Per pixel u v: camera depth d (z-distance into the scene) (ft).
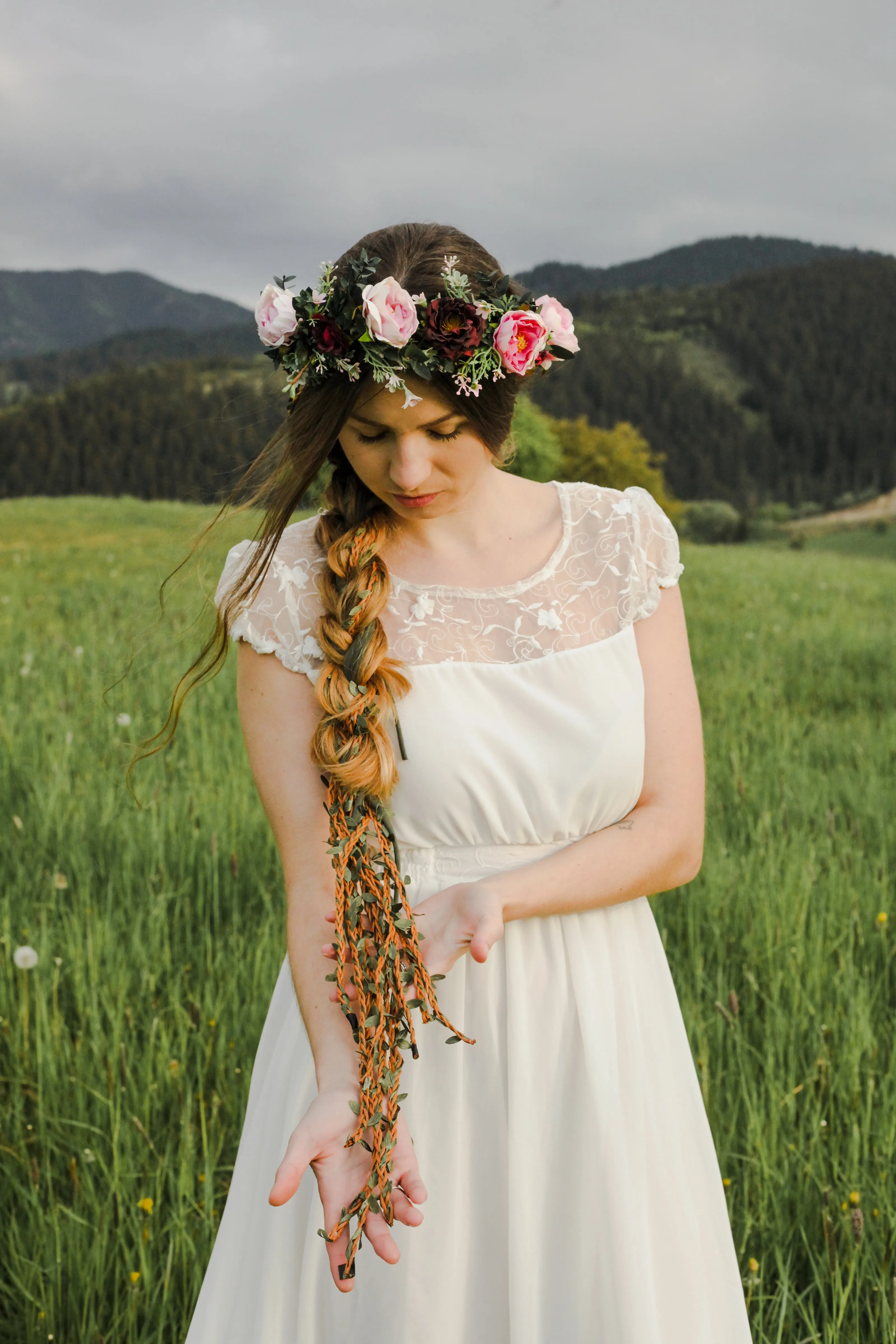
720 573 53.88
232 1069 8.55
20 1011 8.98
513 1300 4.32
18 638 27.61
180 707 5.11
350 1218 3.72
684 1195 4.71
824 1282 6.63
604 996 4.65
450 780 4.59
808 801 14.79
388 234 4.54
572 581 4.84
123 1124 7.82
